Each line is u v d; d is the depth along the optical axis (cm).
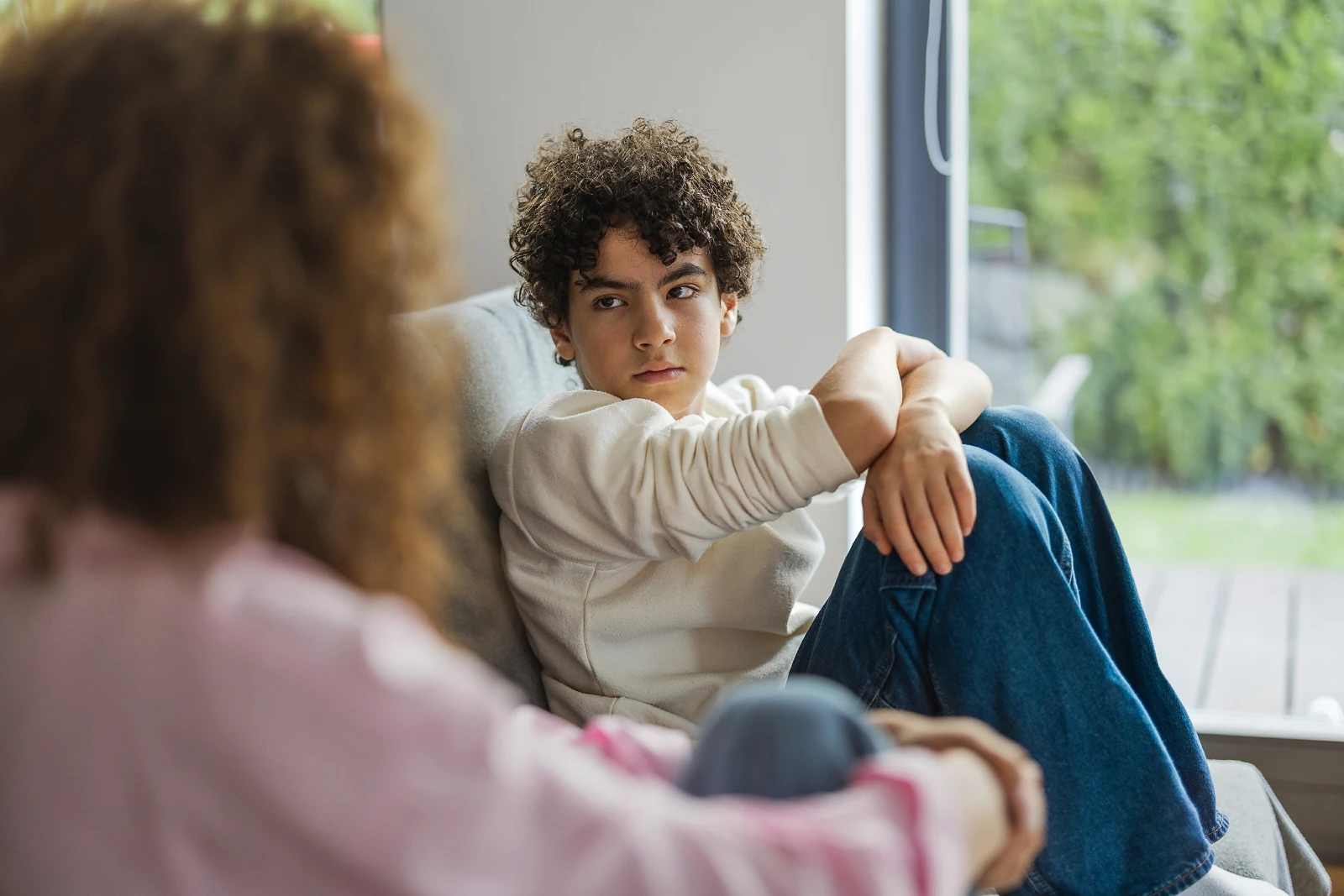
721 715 65
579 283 126
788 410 113
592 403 122
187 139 52
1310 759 175
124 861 49
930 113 187
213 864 50
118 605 50
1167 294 193
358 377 56
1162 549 201
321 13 59
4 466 54
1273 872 134
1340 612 195
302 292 54
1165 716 124
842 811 56
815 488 111
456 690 52
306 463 56
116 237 51
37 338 52
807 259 175
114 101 53
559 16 176
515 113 179
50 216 52
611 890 52
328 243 54
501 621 125
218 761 49
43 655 50
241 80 54
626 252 123
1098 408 199
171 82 53
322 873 50
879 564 112
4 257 52
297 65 56
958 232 192
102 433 51
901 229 191
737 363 179
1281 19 182
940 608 107
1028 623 105
